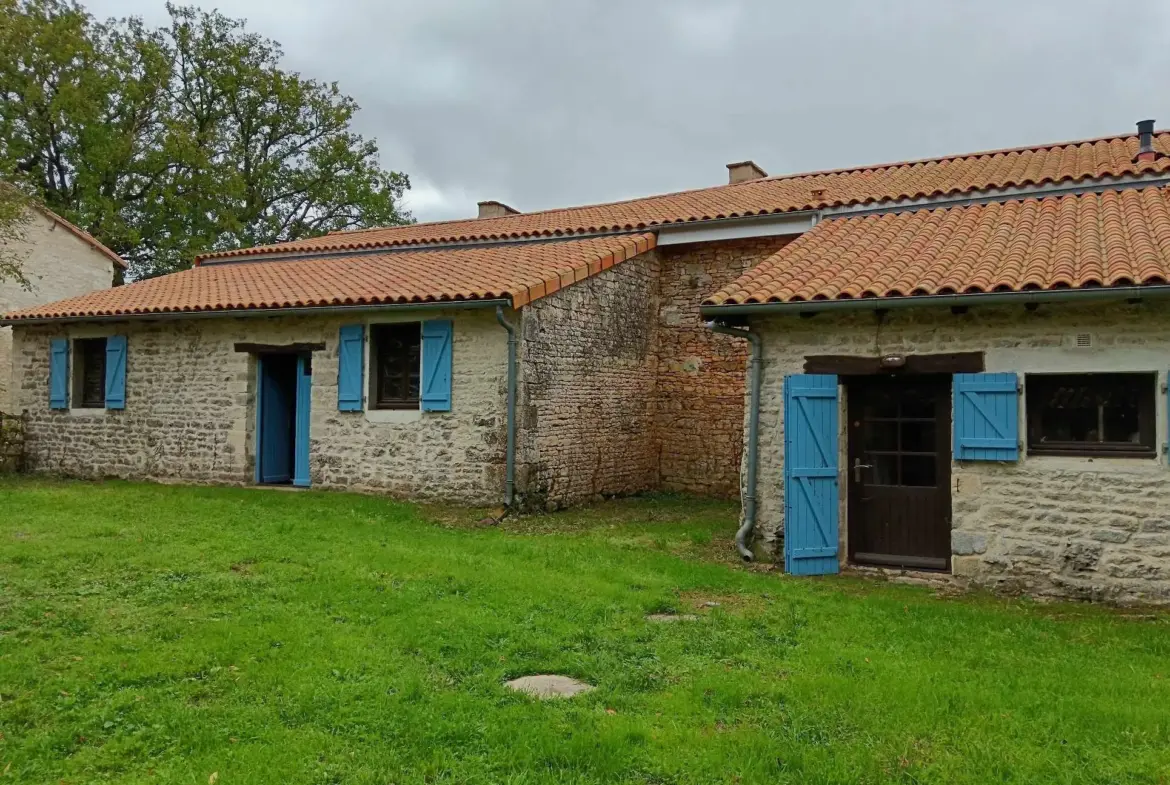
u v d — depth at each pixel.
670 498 12.76
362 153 30.17
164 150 24.20
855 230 9.51
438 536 8.38
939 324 7.22
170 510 9.37
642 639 5.19
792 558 7.55
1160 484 6.42
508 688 4.26
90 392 13.48
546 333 10.66
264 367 12.16
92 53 23.31
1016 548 6.88
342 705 3.95
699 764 3.46
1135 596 6.46
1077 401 6.81
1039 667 4.83
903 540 7.63
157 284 13.98
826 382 7.68
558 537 8.83
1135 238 7.30
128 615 5.25
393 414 10.86
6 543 7.14
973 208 9.55
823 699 4.19
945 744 3.73
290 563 6.82
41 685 4.09
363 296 10.52
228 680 4.23
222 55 27.00
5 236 15.49
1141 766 3.53
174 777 3.26
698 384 13.32
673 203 15.09
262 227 28.59
